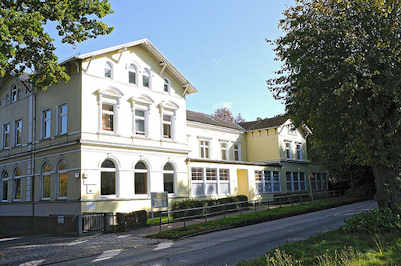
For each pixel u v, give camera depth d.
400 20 10.84
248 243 12.16
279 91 13.71
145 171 23.05
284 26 12.93
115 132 21.55
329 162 33.75
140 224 19.33
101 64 21.52
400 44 10.60
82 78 20.36
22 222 23.39
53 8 14.80
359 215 11.99
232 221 18.42
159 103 24.72
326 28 11.64
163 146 24.41
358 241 9.83
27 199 23.30
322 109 11.28
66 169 20.44
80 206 19.03
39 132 23.23
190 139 31.38
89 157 19.86
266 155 36.69
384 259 7.77
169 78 26.14
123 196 21.23
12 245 14.68
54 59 16.02
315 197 36.53
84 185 19.34
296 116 12.84
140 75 23.80
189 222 20.58
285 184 35.84
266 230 15.38
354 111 11.06
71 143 19.94
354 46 11.30
